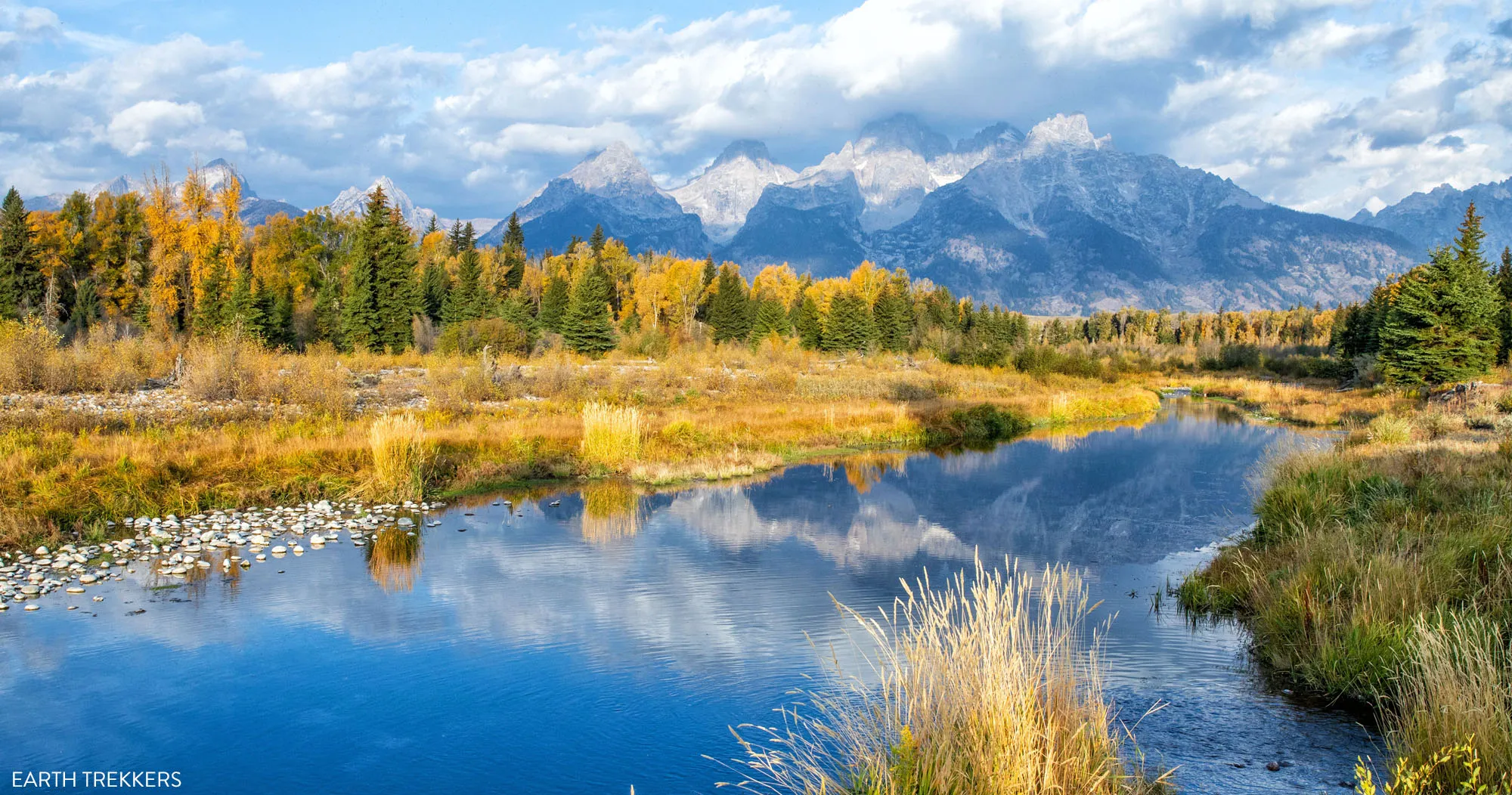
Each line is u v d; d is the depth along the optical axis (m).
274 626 9.08
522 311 60.56
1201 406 43.47
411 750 6.38
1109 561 12.16
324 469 16.28
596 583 10.80
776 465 21.12
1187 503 16.72
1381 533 9.20
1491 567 7.68
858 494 17.39
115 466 14.40
